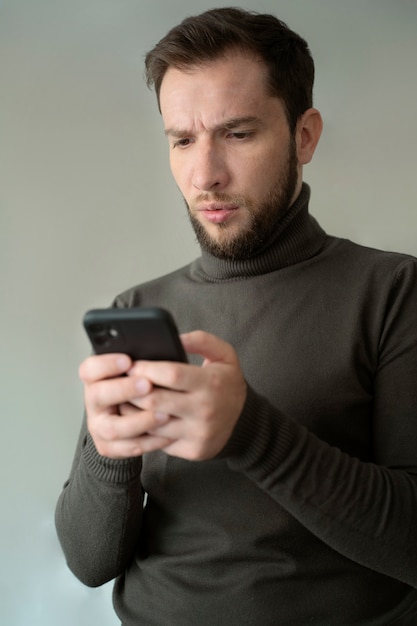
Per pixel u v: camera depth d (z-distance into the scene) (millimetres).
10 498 1362
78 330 1376
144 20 1366
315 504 646
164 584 810
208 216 846
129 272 1386
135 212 1381
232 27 805
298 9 1346
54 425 1369
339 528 653
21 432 1365
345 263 880
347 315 818
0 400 1361
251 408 620
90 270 1380
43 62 1364
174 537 817
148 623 815
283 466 637
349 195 1353
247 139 821
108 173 1378
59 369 1372
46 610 1362
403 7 1325
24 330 1367
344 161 1350
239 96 802
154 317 535
